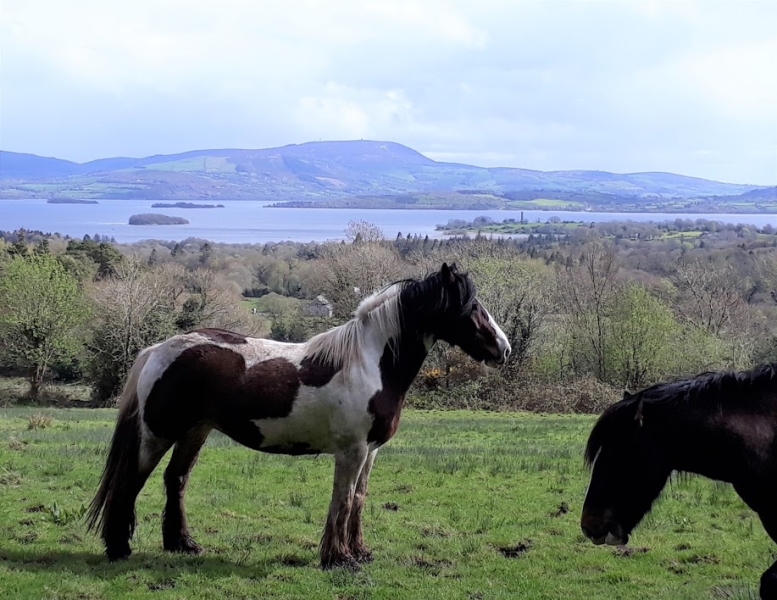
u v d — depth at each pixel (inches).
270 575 278.4
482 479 473.7
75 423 847.7
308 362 289.7
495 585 277.9
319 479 458.9
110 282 1579.7
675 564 309.7
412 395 1321.4
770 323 1685.5
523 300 1429.6
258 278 2395.4
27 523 337.7
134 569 277.9
